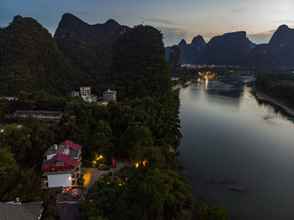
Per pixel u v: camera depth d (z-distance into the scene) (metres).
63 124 73.44
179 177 55.12
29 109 95.06
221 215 42.91
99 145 66.69
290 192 59.72
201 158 76.31
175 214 44.66
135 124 73.94
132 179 50.22
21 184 45.28
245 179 64.69
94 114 82.88
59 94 127.94
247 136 99.31
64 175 52.28
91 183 54.66
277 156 80.00
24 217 36.00
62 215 43.19
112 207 42.94
